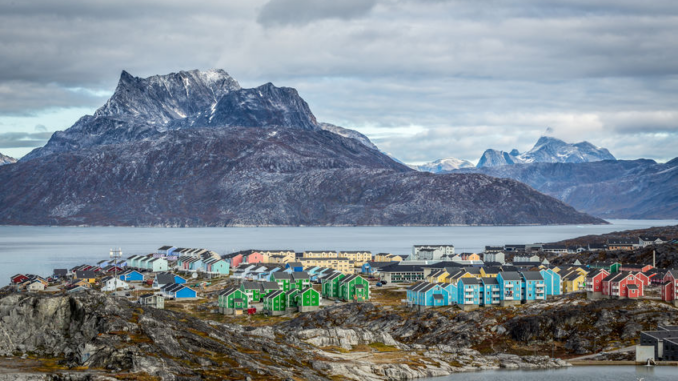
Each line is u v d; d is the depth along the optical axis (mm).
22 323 178000
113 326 179500
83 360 166625
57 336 177250
